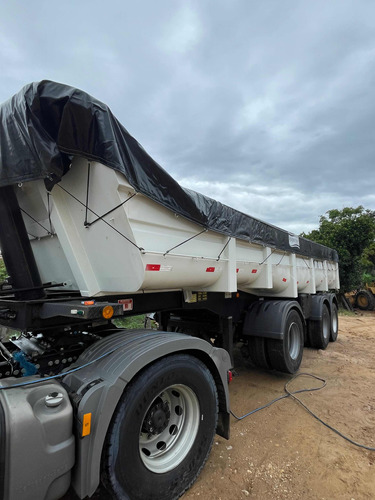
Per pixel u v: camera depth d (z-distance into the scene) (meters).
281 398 4.16
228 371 2.88
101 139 2.24
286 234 5.53
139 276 2.49
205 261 3.33
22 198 2.79
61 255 2.82
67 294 2.79
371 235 17.72
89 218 2.55
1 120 2.30
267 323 4.71
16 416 1.59
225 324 4.40
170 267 2.82
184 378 2.38
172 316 5.05
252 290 5.25
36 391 1.82
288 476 2.57
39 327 2.33
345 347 7.62
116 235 2.46
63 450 1.70
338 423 3.49
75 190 2.56
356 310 17.59
